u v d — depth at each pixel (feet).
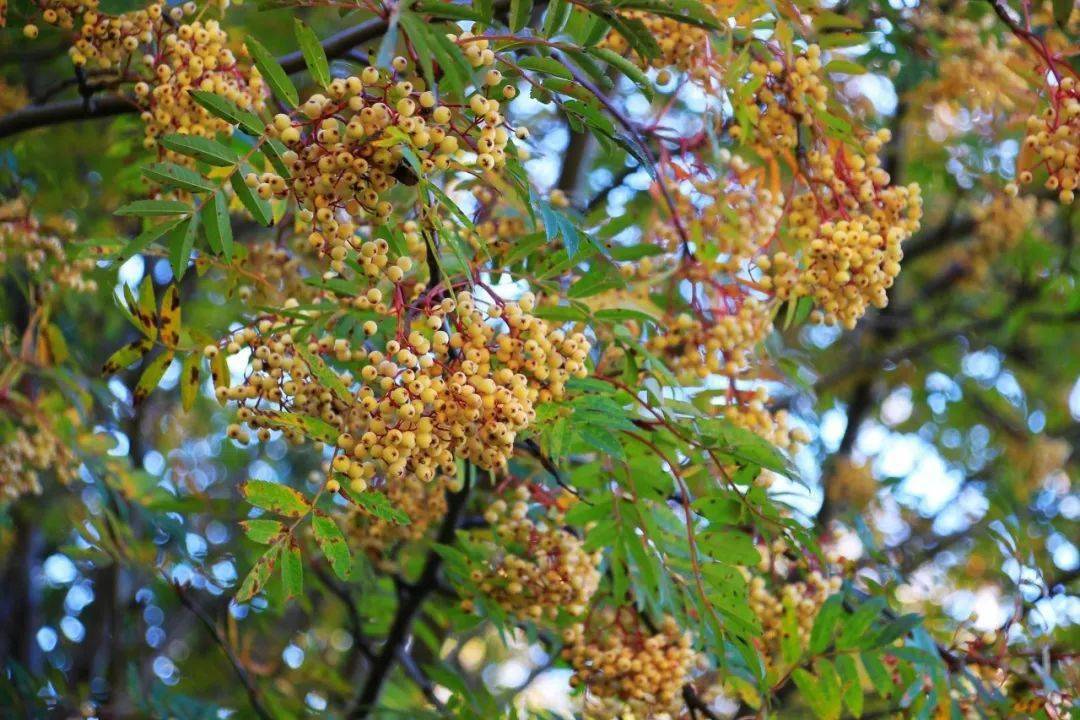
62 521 22.63
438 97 9.50
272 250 13.47
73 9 11.93
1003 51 17.54
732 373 13.64
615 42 14.42
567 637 13.39
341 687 19.43
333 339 10.57
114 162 18.02
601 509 12.52
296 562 9.05
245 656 18.51
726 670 13.46
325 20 20.97
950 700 13.58
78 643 23.84
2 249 15.11
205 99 9.00
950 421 30.89
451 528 14.55
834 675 13.44
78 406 15.96
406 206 14.44
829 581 14.46
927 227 28.76
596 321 11.56
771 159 14.42
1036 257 26.63
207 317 21.27
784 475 11.34
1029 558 15.78
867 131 13.97
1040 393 31.42
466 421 8.91
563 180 21.61
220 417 27.02
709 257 14.39
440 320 9.22
